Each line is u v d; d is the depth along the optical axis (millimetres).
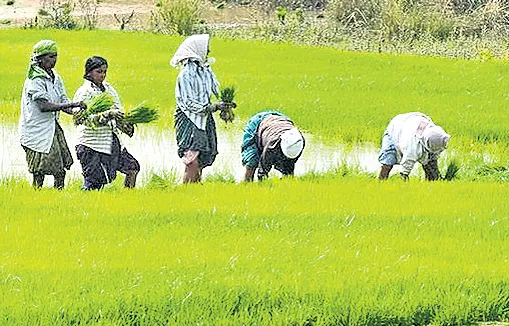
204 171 29297
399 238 20141
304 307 16203
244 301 16406
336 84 45531
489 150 33188
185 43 26031
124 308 15852
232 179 27875
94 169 25109
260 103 39531
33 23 73250
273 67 51438
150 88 43031
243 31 71375
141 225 20641
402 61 54781
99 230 20156
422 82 46812
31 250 18609
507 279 17688
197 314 15820
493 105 40875
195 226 20594
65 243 19188
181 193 23891
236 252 18781
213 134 26281
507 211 22766
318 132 35281
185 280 16906
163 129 35344
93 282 16750
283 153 25344
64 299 16000
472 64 54344
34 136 25062
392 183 25703
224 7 81250
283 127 25500
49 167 25250
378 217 21766
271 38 68375
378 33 68938
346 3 73312
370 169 30250
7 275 17031
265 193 23906
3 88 41781
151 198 23203
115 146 25375
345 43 67062
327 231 20469
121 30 68500
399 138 26266
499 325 16578
